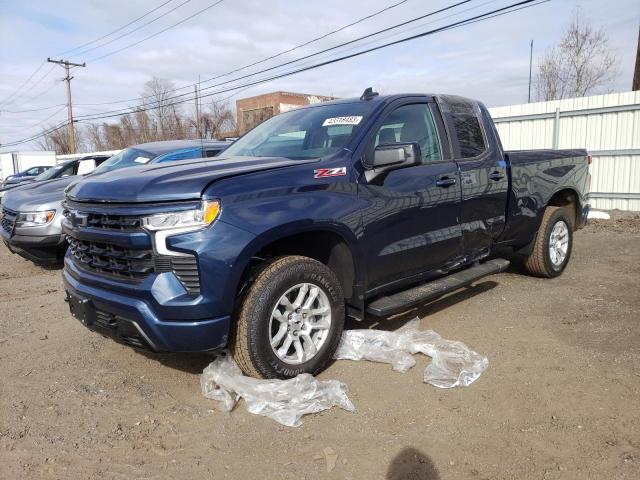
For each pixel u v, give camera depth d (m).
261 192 3.25
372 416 3.15
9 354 4.36
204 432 3.05
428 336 4.11
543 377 3.57
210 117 44.91
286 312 3.40
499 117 13.75
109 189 3.27
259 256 3.60
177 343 3.07
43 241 7.09
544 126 13.02
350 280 3.82
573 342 4.16
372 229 3.81
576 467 2.62
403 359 3.80
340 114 4.30
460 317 4.83
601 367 3.69
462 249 4.68
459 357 3.80
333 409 3.24
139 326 3.10
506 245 5.44
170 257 3.04
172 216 3.03
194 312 3.02
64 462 2.80
